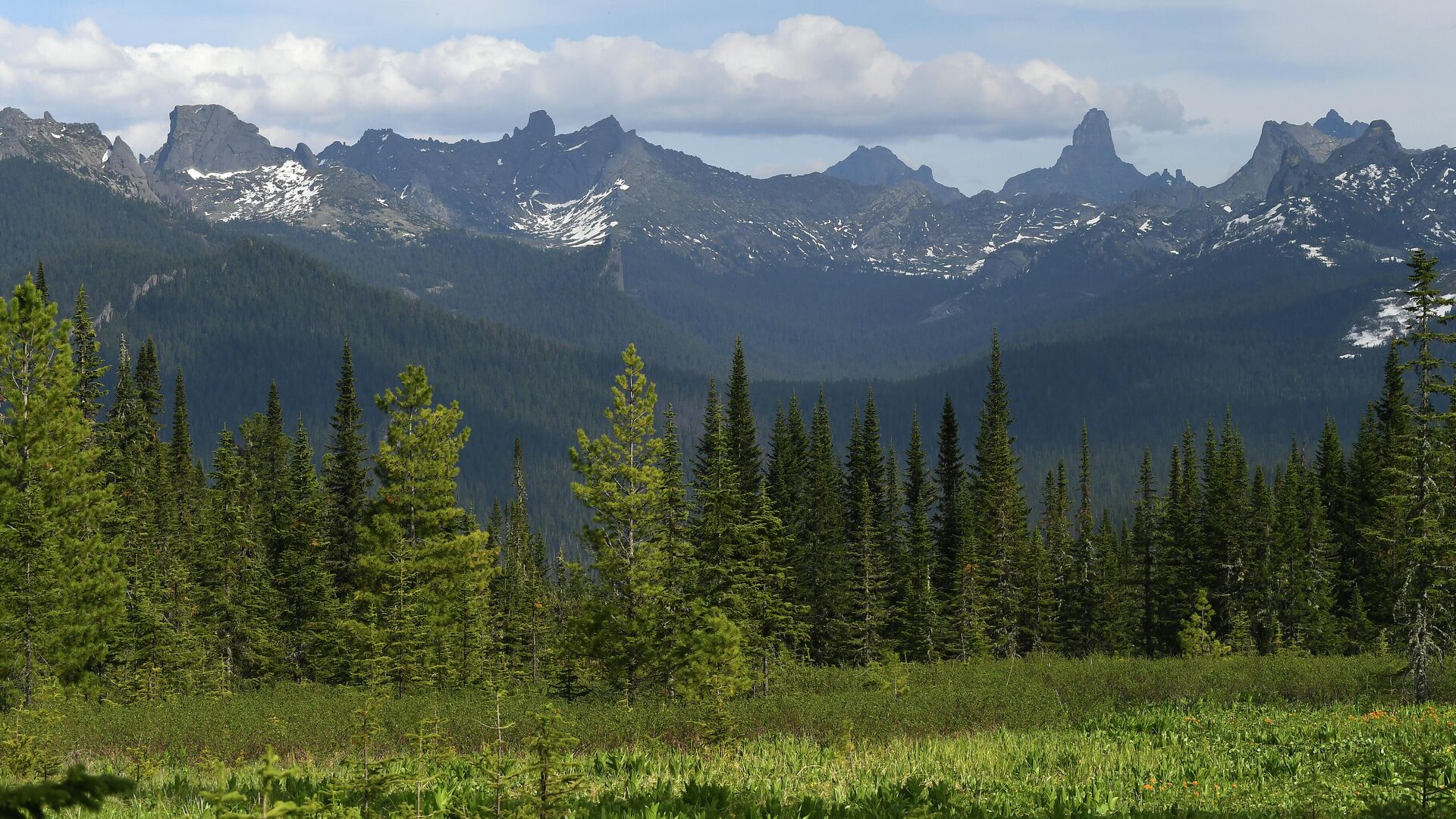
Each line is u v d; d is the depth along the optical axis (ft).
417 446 181.57
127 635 162.81
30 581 132.46
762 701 113.70
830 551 226.79
